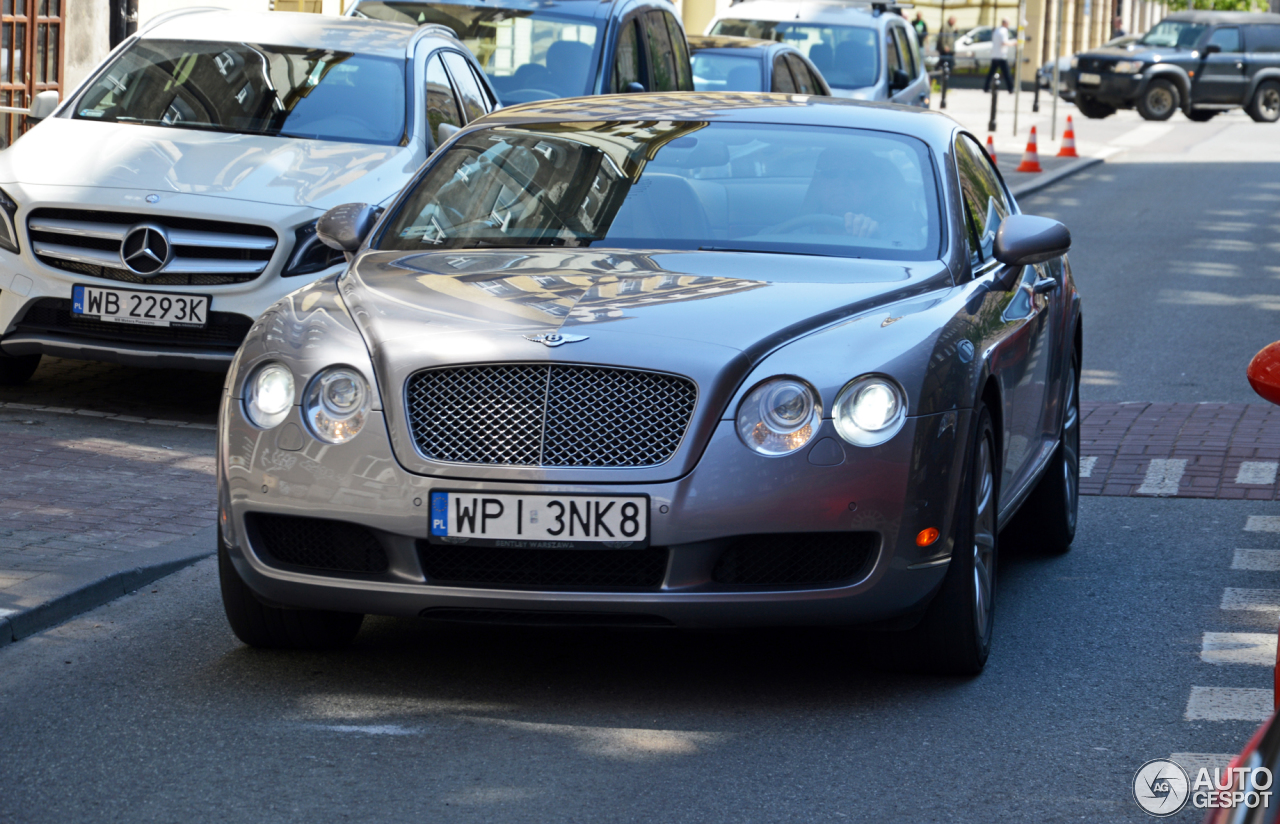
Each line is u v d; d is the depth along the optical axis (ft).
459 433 17.70
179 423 32.89
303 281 32.09
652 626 17.70
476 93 40.98
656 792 15.72
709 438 17.40
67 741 16.83
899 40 84.43
